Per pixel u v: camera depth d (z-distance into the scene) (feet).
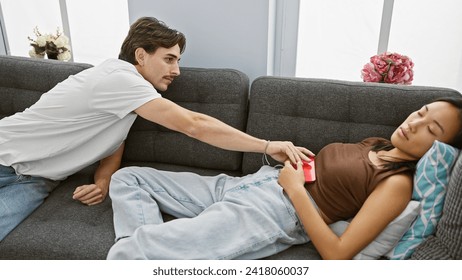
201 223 3.87
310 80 5.03
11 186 4.66
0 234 4.22
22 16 7.25
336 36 5.94
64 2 6.84
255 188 4.30
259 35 5.59
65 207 4.66
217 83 5.24
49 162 4.81
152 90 4.41
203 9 5.66
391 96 4.64
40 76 5.60
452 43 5.52
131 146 5.56
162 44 4.74
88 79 4.53
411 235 3.74
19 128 4.73
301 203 3.93
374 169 3.94
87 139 4.69
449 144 3.94
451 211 3.34
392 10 5.53
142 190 4.37
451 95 4.49
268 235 3.85
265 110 5.09
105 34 6.92
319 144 4.96
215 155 5.32
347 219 4.20
